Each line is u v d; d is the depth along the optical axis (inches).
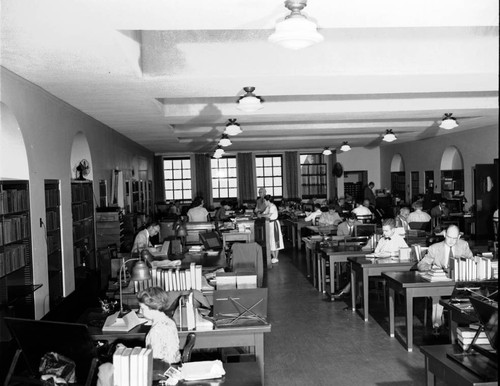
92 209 376.5
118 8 147.5
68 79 234.2
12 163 234.7
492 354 138.6
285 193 837.2
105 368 127.2
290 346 237.6
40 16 150.0
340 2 153.6
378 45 241.0
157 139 562.9
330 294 330.0
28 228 238.1
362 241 357.7
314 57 239.1
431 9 160.6
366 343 238.1
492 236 502.6
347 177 859.4
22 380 137.6
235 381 136.2
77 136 354.6
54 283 287.1
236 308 174.1
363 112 377.1
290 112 372.2
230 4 148.3
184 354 153.0
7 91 213.5
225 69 236.4
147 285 202.2
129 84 247.9
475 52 241.4
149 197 739.4
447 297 240.8
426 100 370.9
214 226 450.9
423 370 202.8
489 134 519.5
